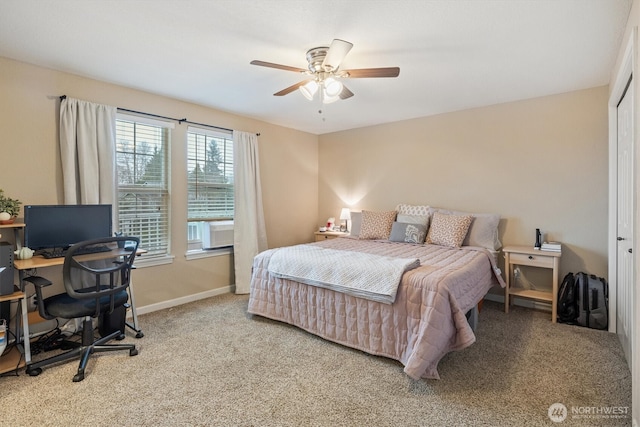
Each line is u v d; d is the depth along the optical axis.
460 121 4.04
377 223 4.21
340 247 3.62
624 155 2.51
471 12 1.94
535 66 2.72
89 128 2.92
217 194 4.10
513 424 1.67
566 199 3.38
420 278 2.23
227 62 2.66
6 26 2.10
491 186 3.84
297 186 5.15
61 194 2.83
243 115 4.29
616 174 2.85
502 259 3.72
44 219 2.57
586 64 2.67
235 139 4.14
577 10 1.91
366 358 2.39
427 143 4.32
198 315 3.29
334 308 2.61
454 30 2.15
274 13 1.96
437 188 4.25
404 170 4.54
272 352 2.48
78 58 2.57
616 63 2.55
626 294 2.38
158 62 2.66
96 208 2.84
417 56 2.53
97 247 2.82
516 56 2.53
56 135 2.80
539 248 3.35
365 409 1.81
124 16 2.00
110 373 2.18
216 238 3.97
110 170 3.05
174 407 1.82
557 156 3.42
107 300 2.42
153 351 2.50
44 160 2.74
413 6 1.88
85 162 2.89
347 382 2.07
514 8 1.90
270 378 2.12
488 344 2.61
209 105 3.85
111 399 1.89
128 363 2.31
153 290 3.45
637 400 1.60
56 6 1.88
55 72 2.79
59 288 2.82
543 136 3.49
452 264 2.66
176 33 2.20
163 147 3.57
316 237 5.07
